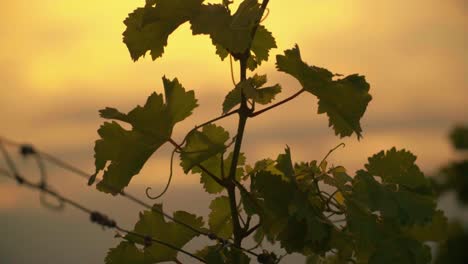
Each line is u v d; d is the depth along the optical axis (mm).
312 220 5379
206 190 5949
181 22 5730
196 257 5648
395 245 5473
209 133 5703
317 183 5602
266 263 5652
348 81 5555
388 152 5598
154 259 5773
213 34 5574
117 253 5734
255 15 5609
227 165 5910
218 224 5930
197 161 5652
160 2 5676
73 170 4289
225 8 5684
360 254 5652
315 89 5586
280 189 5469
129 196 5328
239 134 5652
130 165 5578
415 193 5547
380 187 5504
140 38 5836
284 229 5547
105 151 5555
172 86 5590
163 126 5586
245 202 5594
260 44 5867
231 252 5684
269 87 5570
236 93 5547
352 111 5578
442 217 5672
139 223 5758
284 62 5570
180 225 5781
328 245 5559
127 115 5512
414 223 5395
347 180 5598
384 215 5387
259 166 5852
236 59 5711
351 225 5430
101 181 5227
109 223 4566
